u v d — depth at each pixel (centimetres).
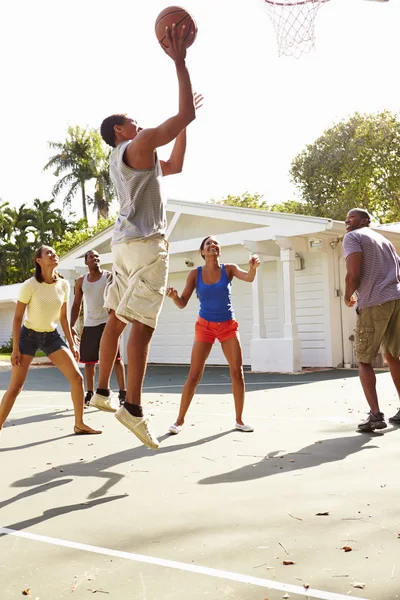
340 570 266
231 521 340
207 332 634
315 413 746
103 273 838
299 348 1481
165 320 2000
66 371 618
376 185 3781
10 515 366
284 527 326
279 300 1714
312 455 505
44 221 5056
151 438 374
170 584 259
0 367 1998
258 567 273
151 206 370
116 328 395
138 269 368
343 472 444
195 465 485
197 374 639
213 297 631
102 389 398
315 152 3897
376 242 613
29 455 545
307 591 246
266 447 546
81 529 336
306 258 1614
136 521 347
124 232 368
